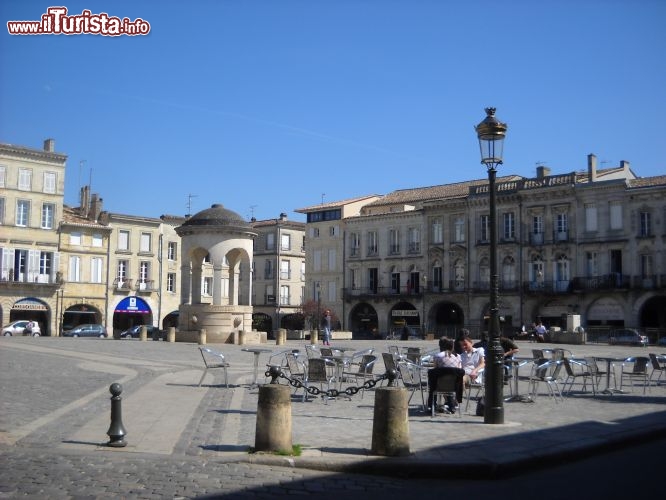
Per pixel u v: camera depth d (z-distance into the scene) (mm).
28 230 64688
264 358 29688
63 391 17578
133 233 72938
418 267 73062
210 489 8648
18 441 11312
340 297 80188
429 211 72312
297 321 89125
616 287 59938
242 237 42062
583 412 15367
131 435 12031
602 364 30578
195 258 42500
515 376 17484
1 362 25375
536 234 65375
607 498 8570
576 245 62688
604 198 61438
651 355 20906
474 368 16672
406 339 64625
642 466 10594
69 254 67750
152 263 74125
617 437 12148
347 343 47062
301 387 18109
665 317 59281
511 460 10062
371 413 14945
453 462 9875
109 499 8102
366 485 9203
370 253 77250
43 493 8312
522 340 56219
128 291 71938
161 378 21156
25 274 64438
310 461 10023
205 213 42094
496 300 13742
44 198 65688
